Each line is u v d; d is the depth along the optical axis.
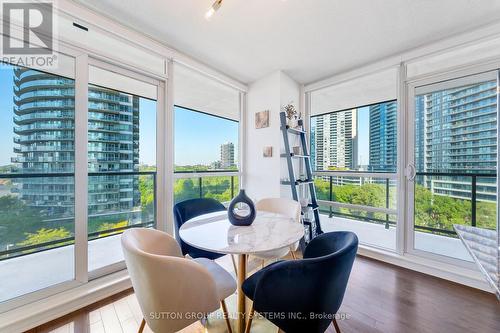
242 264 1.43
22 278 1.64
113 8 1.79
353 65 2.81
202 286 1.00
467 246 1.17
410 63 2.47
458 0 1.69
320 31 2.10
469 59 2.12
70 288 1.74
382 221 2.90
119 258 2.15
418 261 2.33
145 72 2.23
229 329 1.39
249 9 1.80
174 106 2.69
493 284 0.82
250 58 2.63
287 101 3.12
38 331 1.45
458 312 1.66
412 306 1.73
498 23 1.91
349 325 1.52
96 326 1.50
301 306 0.98
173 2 1.72
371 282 2.10
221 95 3.26
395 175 2.64
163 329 0.97
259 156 3.25
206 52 2.49
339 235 1.28
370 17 1.89
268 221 1.69
